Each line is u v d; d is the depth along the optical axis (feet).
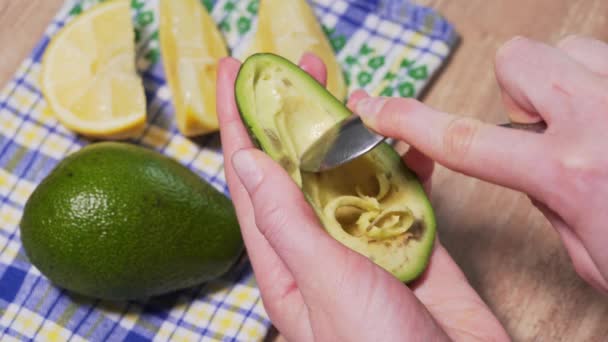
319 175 1.46
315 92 1.46
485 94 1.87
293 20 1.86
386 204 1.45
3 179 1.84
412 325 1.27
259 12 1.89
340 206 1.45
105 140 1.84
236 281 1.76
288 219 1.31
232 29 1.94
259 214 1.34
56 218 1.62
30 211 1.65
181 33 1.85
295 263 1.31
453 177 1.81
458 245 1.78
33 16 1.94
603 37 1.88
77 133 1.86
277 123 1.46
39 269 1.68
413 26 1.89
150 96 1.89
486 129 1.30
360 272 1.28
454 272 1.52
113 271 1.62
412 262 1.41
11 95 1.88
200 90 1.81
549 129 1.30
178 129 1.86
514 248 1.78
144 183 1.63
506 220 1.79
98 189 1.62
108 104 1.81
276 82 1.47
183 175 1.69
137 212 1.62
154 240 1.62
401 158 1.45
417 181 1.44
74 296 1.77
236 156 1.35
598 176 1.26
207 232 1.66
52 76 1.83
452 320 1.47
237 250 1.71
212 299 1.75
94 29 1.85
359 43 1.90
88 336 1.75
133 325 1.75
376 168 1.45
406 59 1.87
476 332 1.45
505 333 1.47
